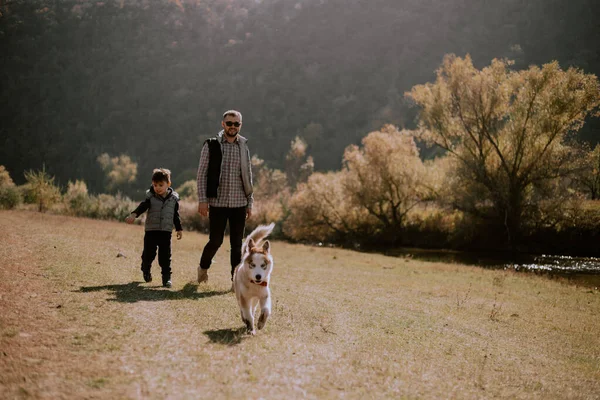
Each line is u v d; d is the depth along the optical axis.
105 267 7.86
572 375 4.97
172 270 8.82
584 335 7.25
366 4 141.00
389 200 32.56
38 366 3.31
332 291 8.73
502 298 10.44
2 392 2.86
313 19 143.38
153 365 3.55
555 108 24.59
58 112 119.56
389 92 115.31
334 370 3.90
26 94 121.38
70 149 111.00
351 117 116.44
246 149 7.22
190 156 112.06
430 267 16.88
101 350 3.76
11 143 108.44
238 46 139.88
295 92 128.38
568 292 12.48
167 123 122.12
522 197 26.61
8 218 16.81
